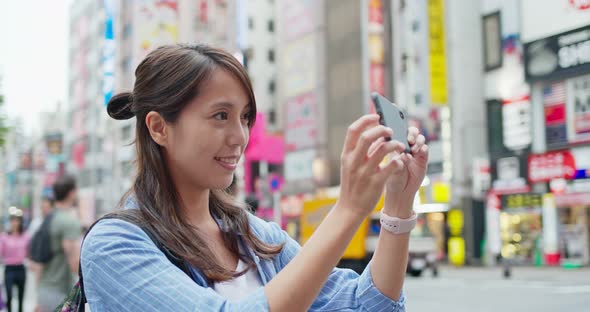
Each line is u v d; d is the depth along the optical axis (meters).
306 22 26.77
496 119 17.34
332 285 1.21
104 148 38.03
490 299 8.91
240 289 1.08
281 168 29.61
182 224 1.08
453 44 18.52
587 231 15.27
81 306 1.14
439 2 18.19
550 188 15.69
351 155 0.84
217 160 1.03
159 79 1.04
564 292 9.51
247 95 1.05
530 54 15.95
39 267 3.60
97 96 42.91
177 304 0.85
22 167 51.06
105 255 0.93
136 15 23.00
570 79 15.24
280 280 0.82
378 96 0.92
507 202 16.84
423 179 1.09
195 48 1.06
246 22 31.09
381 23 23.86
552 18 15.41
